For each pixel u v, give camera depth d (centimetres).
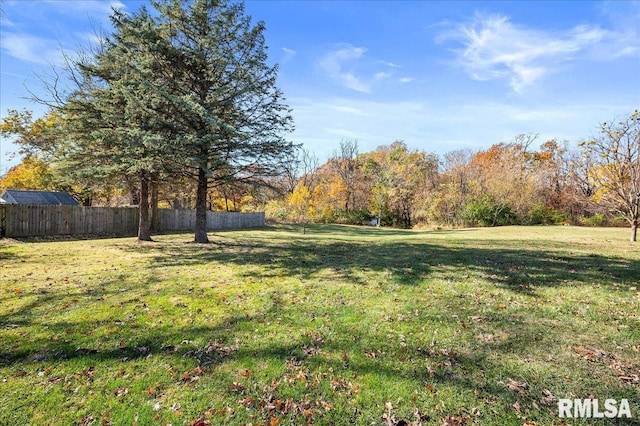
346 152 4038
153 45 1037
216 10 1130
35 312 477
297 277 695
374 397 281
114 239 1460
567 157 3006
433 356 349
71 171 1249
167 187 1638
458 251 969
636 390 284
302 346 375
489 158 3625
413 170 3378
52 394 284
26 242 1276
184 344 381
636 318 439
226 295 569
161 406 270
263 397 283
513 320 443
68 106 1213
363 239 1573
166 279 679
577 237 1425
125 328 425
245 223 2752
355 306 508
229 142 1152
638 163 1178
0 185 2914
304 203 3344
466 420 252
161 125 1060
